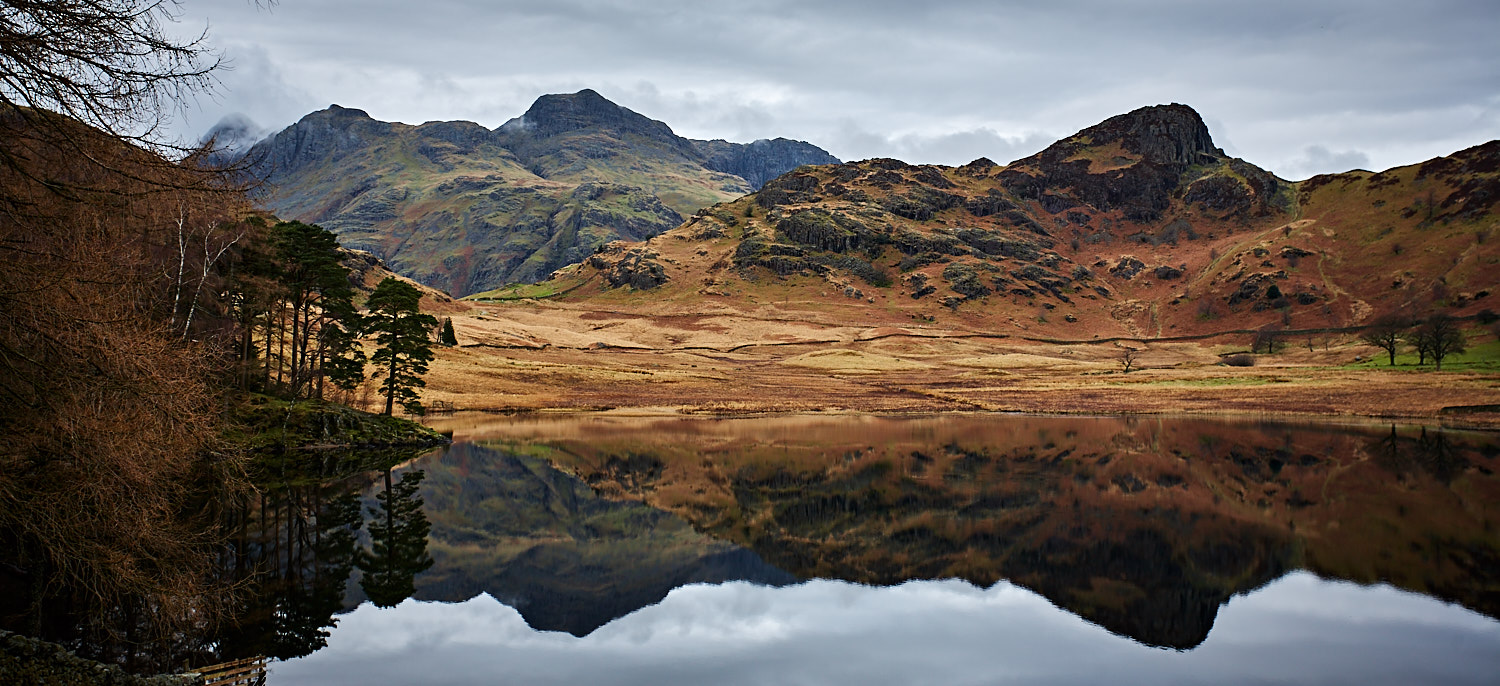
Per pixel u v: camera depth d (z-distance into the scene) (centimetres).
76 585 2028
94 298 1595
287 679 2084
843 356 18138
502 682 2139
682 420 9575
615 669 2272
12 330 1475
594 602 2928
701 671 2288
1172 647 2494
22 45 1263
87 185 1516
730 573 3359
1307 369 13812
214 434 2100
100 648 1964
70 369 1561
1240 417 9369
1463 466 5819
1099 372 15650
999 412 10456
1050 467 6006
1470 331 17050
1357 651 2450
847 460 6438
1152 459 6338
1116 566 3434
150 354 1742
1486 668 2316
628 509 4638
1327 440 7294
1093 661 2384
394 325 7481
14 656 1506
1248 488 5109
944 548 3750
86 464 1599
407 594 2886
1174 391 11919
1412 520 4175
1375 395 10275
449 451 6681
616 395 12131
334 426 6253
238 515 3850
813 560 3559
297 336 6231
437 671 2198
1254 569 3353
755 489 5238
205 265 3834
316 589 2859
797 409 10762
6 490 1545
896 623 2733
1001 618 2781
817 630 2652
